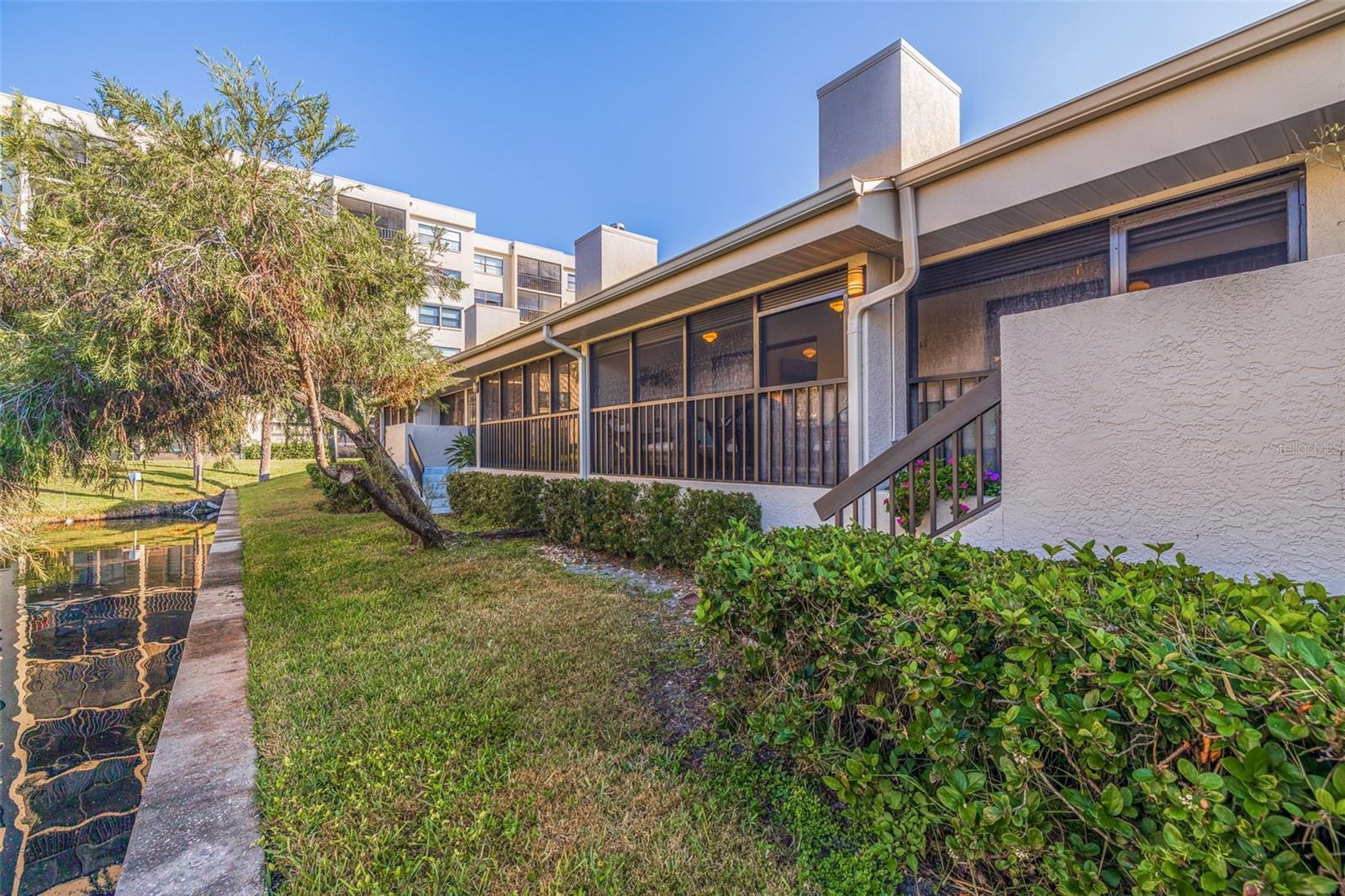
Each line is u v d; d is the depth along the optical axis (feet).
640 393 25.21
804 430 18.04
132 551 32.60
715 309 21.36
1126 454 7.88
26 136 16.80
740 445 20.27
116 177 15.38
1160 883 3.99
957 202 13.83
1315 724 3.55
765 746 8.20
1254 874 3.63
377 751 8.40
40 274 15.87
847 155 17.57
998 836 5.06
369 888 5.98
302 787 7.64
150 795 7.59
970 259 15.90
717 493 18.21
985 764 5.75
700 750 8.52
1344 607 5.16
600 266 29.30
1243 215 11.54
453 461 44.50
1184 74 10.23
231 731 9.30
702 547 18.33
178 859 6.45
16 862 7.93
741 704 8.50
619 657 11.87
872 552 8.00
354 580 19.04
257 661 12.09
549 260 107.86
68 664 15.49
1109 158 11.39
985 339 15.62
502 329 46.44
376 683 10.72
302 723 9.31
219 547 27.22
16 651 16.60
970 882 5.60
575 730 8.99
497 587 17.72
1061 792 4.80
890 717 6.05
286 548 25.52
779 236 16.08
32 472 16.74
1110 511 7.99
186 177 14.75
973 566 7.08
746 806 7.14
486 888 5.97
